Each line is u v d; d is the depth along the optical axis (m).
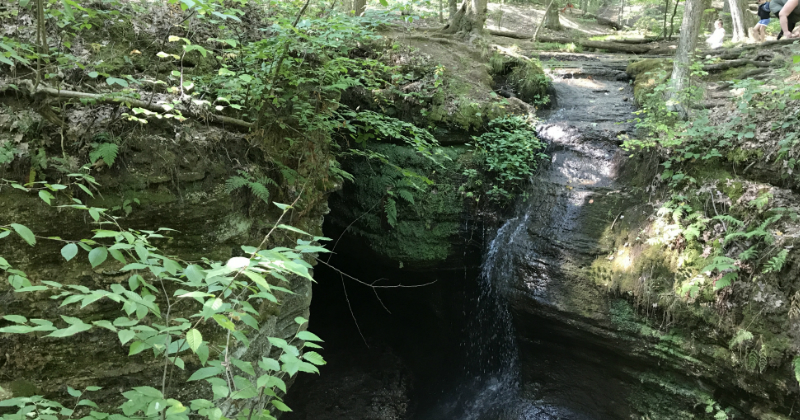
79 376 3.35
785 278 4.48
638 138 6.64
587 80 9.52
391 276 7.93
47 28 3.86
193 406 1.55
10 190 3.12
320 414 7.51
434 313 7.96
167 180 3.61
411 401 8.02
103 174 3.38
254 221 4.31
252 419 1.66
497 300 6.67
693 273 5.01
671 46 12.90
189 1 2.60
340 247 8.02
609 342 5.55
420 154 7.15
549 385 6.43
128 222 3.49
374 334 8.95
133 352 1.52
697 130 5.80
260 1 5.41
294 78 4.63
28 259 3.21
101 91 3.85
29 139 3.21
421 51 8.40
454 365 7.91
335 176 5.62
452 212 7.13
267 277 4.34
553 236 6.12
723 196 5.26
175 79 4.34
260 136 4.43
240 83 4.20
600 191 6.29
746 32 12.58
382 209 7.12
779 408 4.50
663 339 5.17
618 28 19.28
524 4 20.42
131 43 4.39
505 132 7.27
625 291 5.42
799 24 8.99
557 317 5.78
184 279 3.64
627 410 5.75
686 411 5.23
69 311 3.31
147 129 3.62
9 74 3.46
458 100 7.49
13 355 3.18
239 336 1.72
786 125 5.14
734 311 4.66
